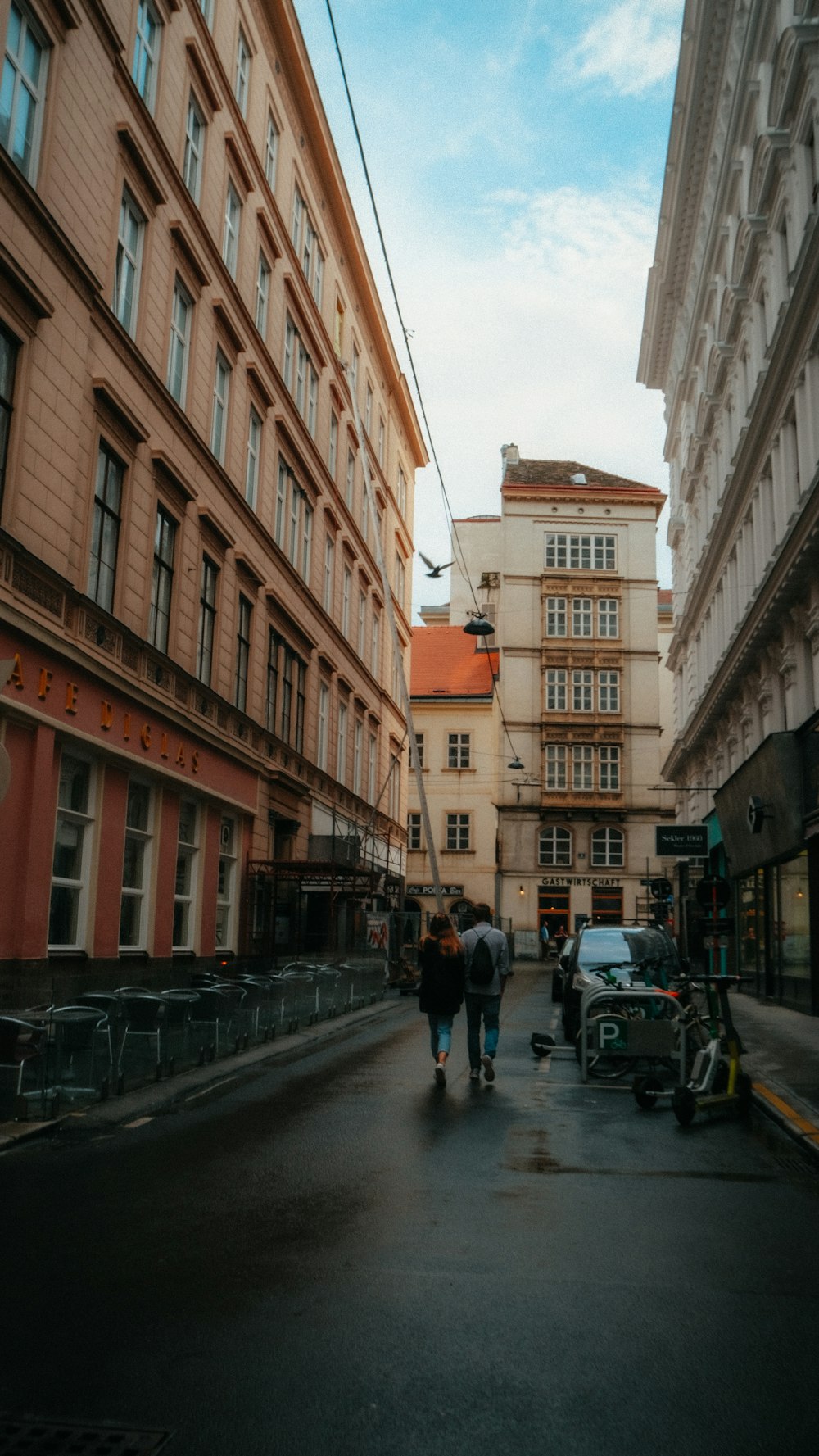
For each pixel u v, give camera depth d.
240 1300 4.93
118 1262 5.46
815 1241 6.00
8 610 12.38
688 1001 12.16
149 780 17.73
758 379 23.45
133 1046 10.83
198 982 14.77
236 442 22.42
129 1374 4.13
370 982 24.20
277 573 25.53
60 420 14.09
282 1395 3.97
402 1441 3.64
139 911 17.53
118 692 15.84
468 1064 13.41
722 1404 3.95
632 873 55.81
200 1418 3.79
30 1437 3.63
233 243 23.02
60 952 14.42
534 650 57.97
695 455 35.66
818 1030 17.30
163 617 18.41
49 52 14.02
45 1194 6.85
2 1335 4.50
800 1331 4.64
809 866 20.19
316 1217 6.33
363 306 37.19
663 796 56.28
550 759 57.06
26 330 13.12
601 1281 5.26
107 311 15.51
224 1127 9.07
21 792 13.19
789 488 22.38
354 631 35.53
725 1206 6.75
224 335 21.73
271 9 25.06
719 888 13.52
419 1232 6.03
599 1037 11.41
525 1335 4.56
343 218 32.53
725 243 29.89
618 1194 7.02
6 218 12.49
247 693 23.27
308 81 27.48
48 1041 9.17
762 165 23.34
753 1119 9.94
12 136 13.16
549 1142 8.63
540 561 58.72
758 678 26.75
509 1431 3.73
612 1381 4.13
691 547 39.25
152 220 17.75
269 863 23.47
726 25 28.14
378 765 39.84
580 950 15.88
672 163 35.28
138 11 17.22
